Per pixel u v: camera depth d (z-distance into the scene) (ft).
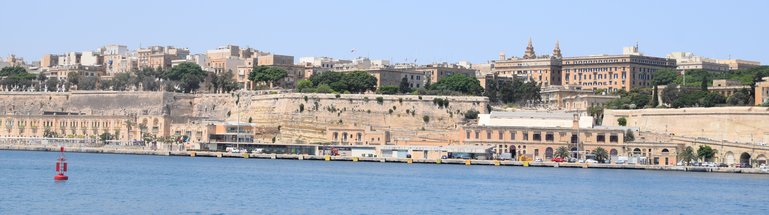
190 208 640.99
